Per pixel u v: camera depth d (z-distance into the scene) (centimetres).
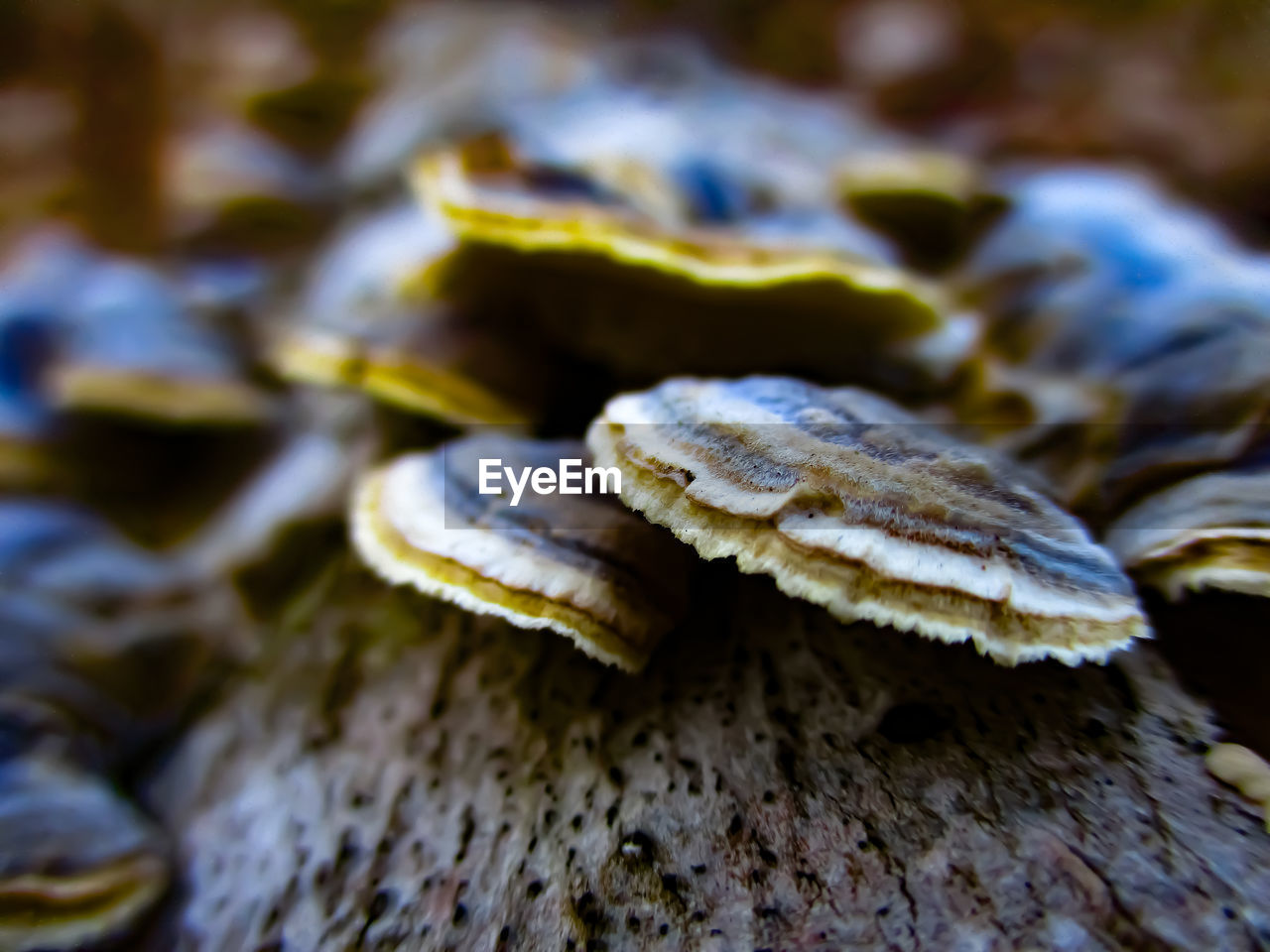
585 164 7
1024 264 8
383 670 7
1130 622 5
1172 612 6
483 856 6
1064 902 5
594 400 8
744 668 6
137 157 17
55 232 15
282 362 9
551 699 7
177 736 8
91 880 7
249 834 7
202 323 11
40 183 17
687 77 13
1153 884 5
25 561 8
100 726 8
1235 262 7
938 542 5
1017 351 7
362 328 9
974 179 9
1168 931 5
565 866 6
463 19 15
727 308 7
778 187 8
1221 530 5
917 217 9
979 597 5
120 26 17
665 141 8
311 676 8
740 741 6
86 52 17
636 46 15
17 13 17
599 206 7
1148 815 5
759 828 6
